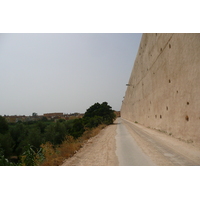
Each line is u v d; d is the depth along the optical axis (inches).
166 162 224.8
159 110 612.7
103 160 269.4
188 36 327.0
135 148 349.4
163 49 513.0
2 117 1294.3
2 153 885.2
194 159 229.3
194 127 322.3
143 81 956.6
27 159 317.1
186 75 346.9
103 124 1252.5
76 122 1228.5
